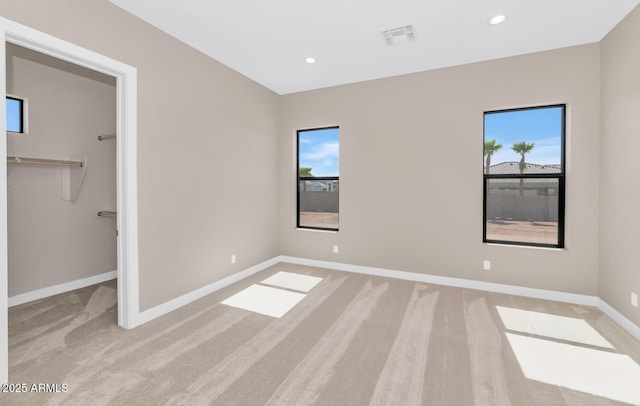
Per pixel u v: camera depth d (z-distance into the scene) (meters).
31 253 3.04
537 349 2.17
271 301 3.07
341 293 3.30
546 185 3.23
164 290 2.76
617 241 2.60
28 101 3.00
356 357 2.06
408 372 1.89
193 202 3.06
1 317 1.69
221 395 1.67
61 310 2.79
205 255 3.23
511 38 2.85
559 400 1.65
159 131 2.67
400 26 2.64
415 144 3.71
